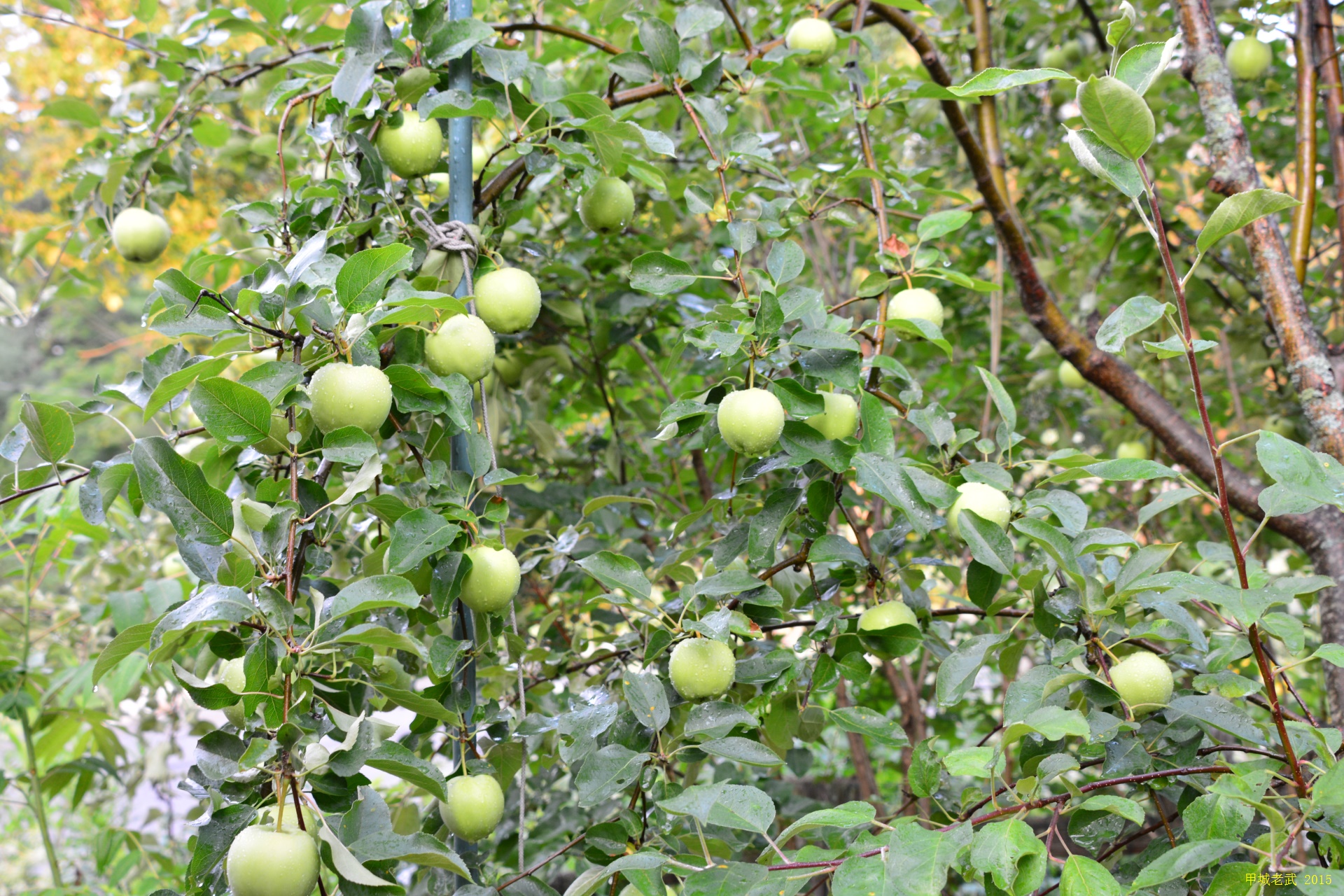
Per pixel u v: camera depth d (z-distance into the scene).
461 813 1.40
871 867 0.91
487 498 1.52
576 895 1.10
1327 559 1.77
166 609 2.15
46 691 2.40
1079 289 3.01
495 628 1.56
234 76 2.15
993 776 1.02
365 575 1.52
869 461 1.38
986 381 1.53
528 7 2.08
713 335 1.35
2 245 5.30
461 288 1.54
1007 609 1.60
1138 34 2.67
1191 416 3.16
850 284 3.06
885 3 2.01
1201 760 1.33
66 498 2.24
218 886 1.14
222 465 1.56
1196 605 1.41
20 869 3.69
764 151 1.73
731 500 1.64
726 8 1.94
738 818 1.05
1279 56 2.89
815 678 1.45
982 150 2.24
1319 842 1.10
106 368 11.17
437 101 1.53
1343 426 1.75
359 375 1.25
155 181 2.20
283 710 1.14
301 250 1.33
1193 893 1.23
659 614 1.37
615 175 1.70
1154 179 2.81
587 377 2.67
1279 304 1.85
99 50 5.17
